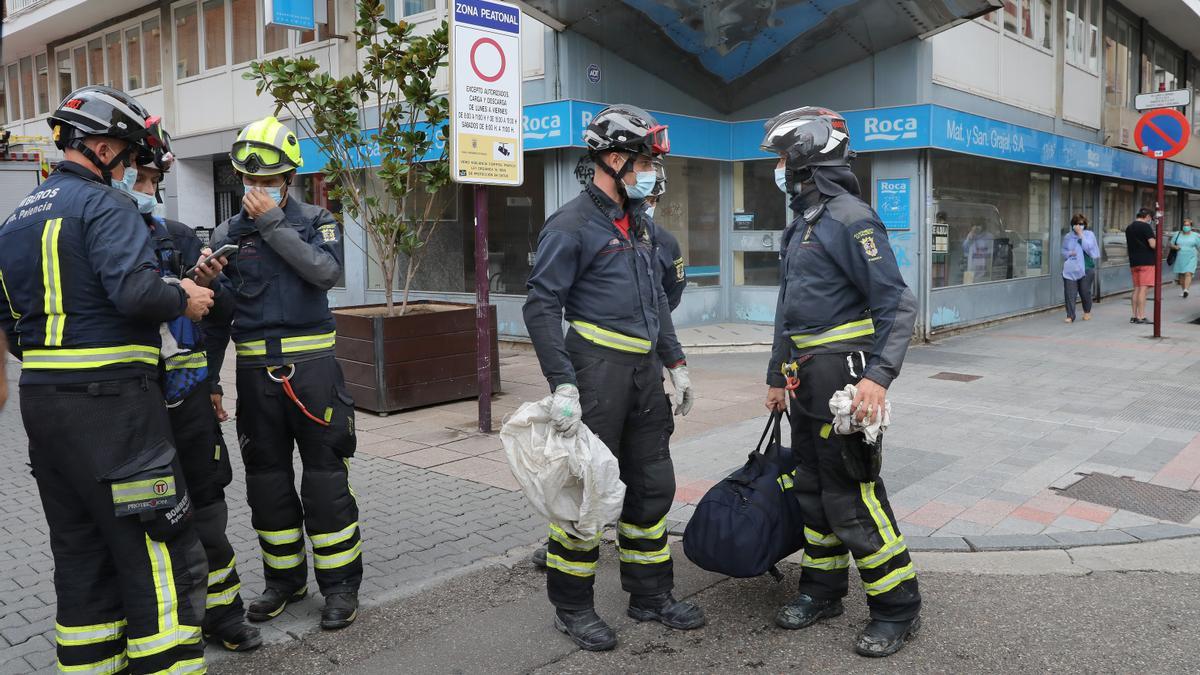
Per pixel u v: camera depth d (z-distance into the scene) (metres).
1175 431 7.13
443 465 6.35
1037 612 3.92
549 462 3.36
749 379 9.66
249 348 3.74
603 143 3.54
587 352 3.62
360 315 8.09
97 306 2.78
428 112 8.16
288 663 3.54
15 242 2.79
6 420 8.04
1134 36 20.80
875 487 3.62
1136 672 3.37
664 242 4.23
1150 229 14.12
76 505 2.89
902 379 9.54
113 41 18.48
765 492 3.88
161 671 2.88
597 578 4.39
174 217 16.97
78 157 2.92
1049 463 6.20
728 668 3.46
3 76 22.56
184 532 2.96
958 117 12.05
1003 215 14.54
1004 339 12.60
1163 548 4.66
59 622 2.95
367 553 4.67
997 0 10.34
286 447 3.89
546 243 3.52
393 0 13.00
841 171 3.59
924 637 3.69
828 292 3.54
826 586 3.82
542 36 11.26
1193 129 26.05
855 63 12.03
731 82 12.16
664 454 3.82
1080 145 16.67
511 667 3.49
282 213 3.69
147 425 2.87
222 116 16.08
